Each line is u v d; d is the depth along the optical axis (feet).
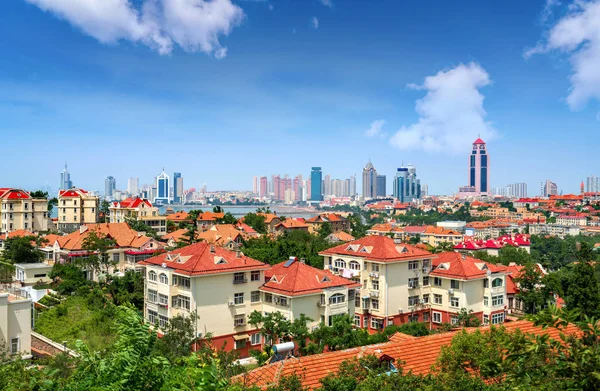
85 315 216.54
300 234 476.95
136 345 53.47
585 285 241.14
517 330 58.18
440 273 235.81
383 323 222.28
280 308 189.37
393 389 83.41
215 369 49.49
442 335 135.03
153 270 201.36
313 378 106.73
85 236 321.11
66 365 108.78
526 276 260.83
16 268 286.66
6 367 84.48
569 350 45.09
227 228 407.85
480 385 80.94
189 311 181.16
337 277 202.59
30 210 465.47
